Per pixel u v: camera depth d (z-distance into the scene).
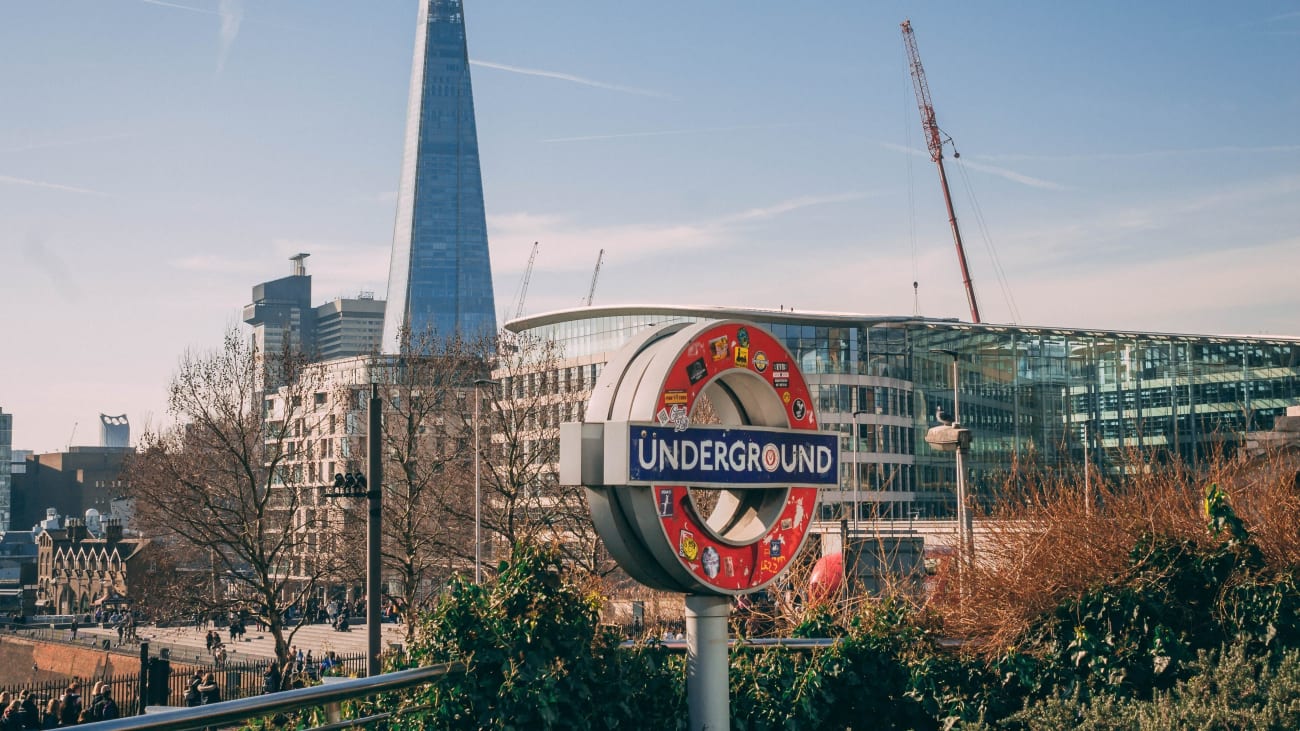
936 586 15.33
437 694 9.94
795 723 12.35
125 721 7.16
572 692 10.41
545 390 61.94
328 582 63.50
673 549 10.61
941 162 166.00
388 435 59.59
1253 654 12.19
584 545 52.78
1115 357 109.69
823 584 20.31
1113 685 12.16
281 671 41.56
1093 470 15.08
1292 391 102.06
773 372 11.85
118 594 108.69
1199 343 106.25
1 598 168.50
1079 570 12.81
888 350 116.06
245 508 54.12
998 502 15.05
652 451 10.53
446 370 63.16
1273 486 13.88
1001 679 12.80
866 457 112.31
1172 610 12.62
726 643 11.34
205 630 90.25
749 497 12.09
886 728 12.91
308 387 60.72
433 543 56.56
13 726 31.16
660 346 11.05
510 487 56.69
